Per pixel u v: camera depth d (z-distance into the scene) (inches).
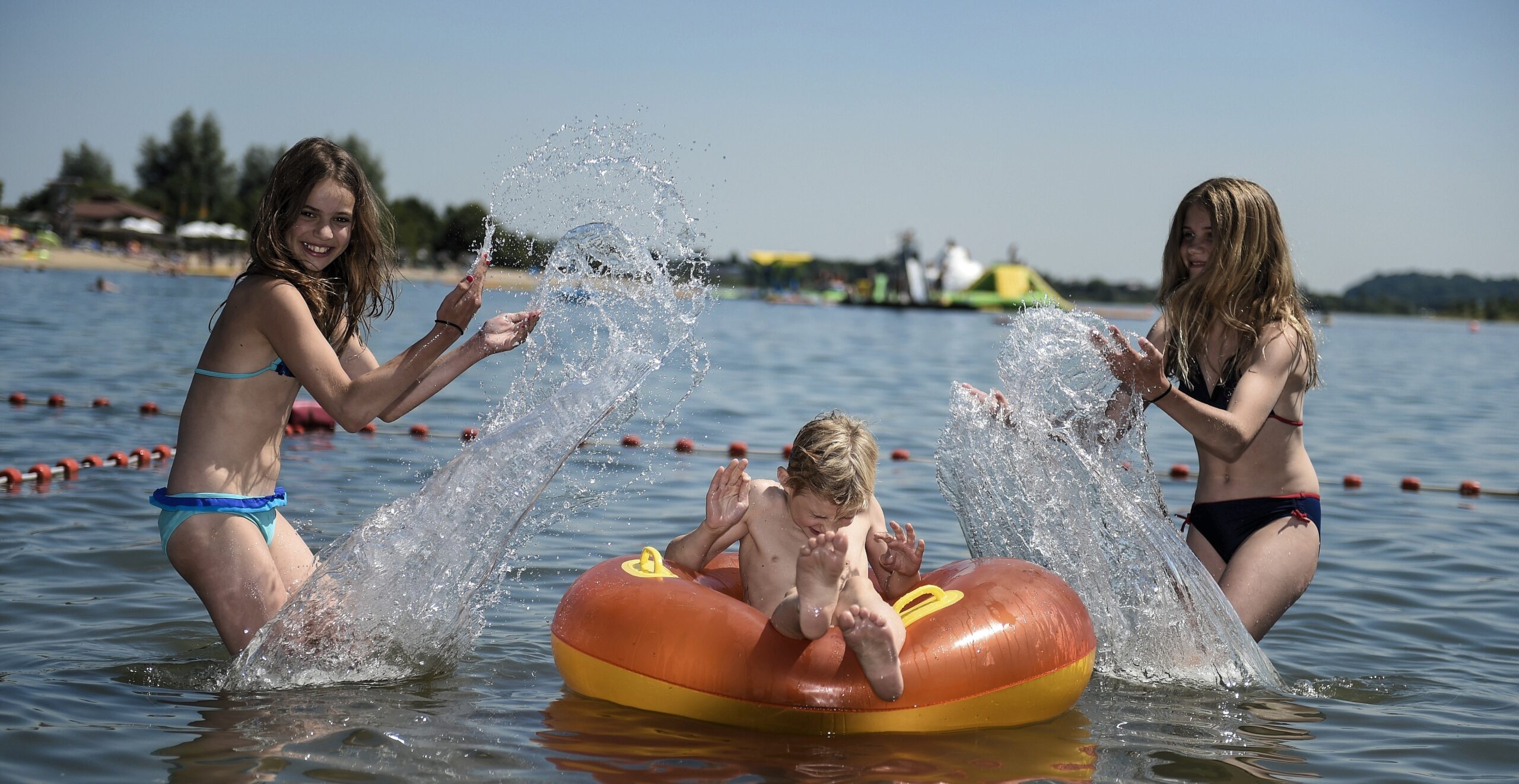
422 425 383.9
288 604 150.0
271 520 160.6
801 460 143.8
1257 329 167.9
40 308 855.1
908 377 660.1
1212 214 170.4
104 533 221.0
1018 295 2394.2
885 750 127.3
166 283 1457.9
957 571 154.6
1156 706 148.3
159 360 542.0
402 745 124.5
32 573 191.9
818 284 3243.1
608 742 127.4
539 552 222.2
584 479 294.7
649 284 166.6
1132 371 157.2
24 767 113.7
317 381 152.3
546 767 119.1
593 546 227.8
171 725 128.3
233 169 3134.8
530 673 154.9
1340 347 1355.8
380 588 152.9
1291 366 166.7
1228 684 158.4
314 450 326.6
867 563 161.3
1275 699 152.7
